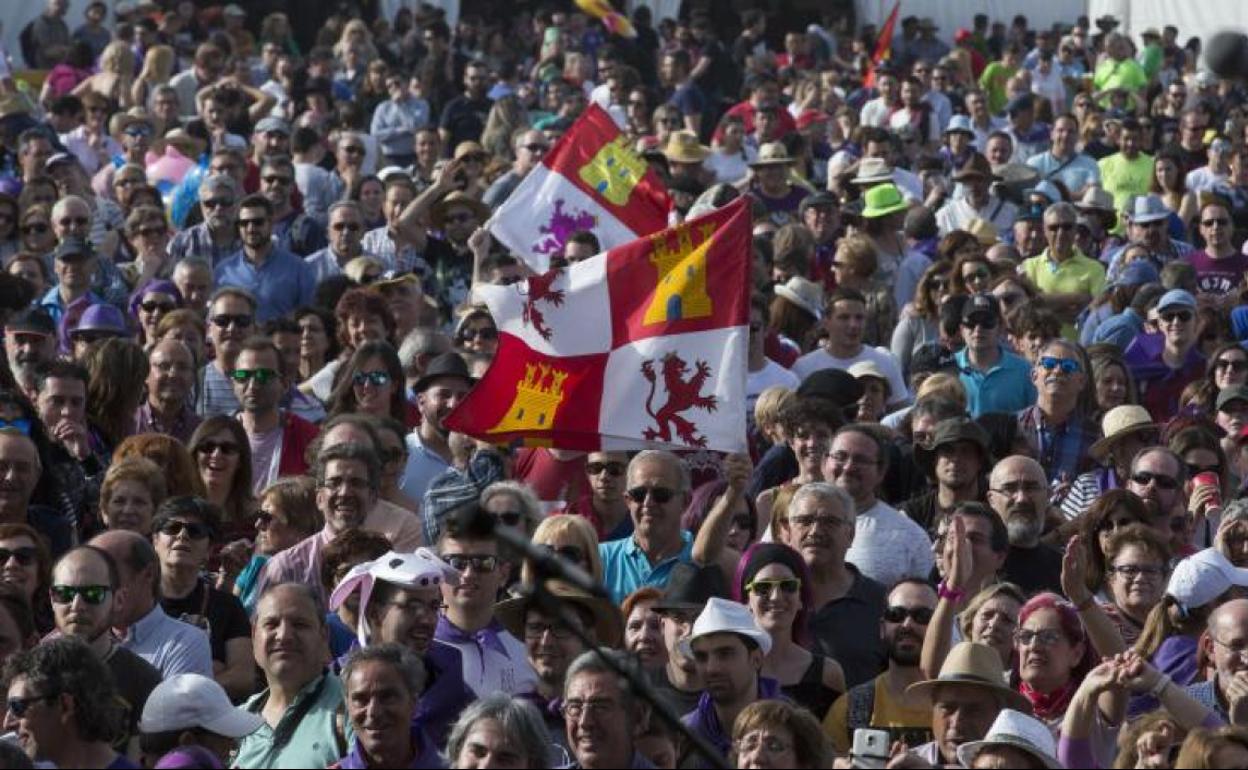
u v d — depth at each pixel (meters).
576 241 61.41
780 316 66.56
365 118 109.69
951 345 65.00
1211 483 51.78
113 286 69.12
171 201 86.00
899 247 78.50
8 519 46.97
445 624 41.78
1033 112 108.94
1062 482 55.38
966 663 38.78
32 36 126.06
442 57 120.88
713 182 94.62
